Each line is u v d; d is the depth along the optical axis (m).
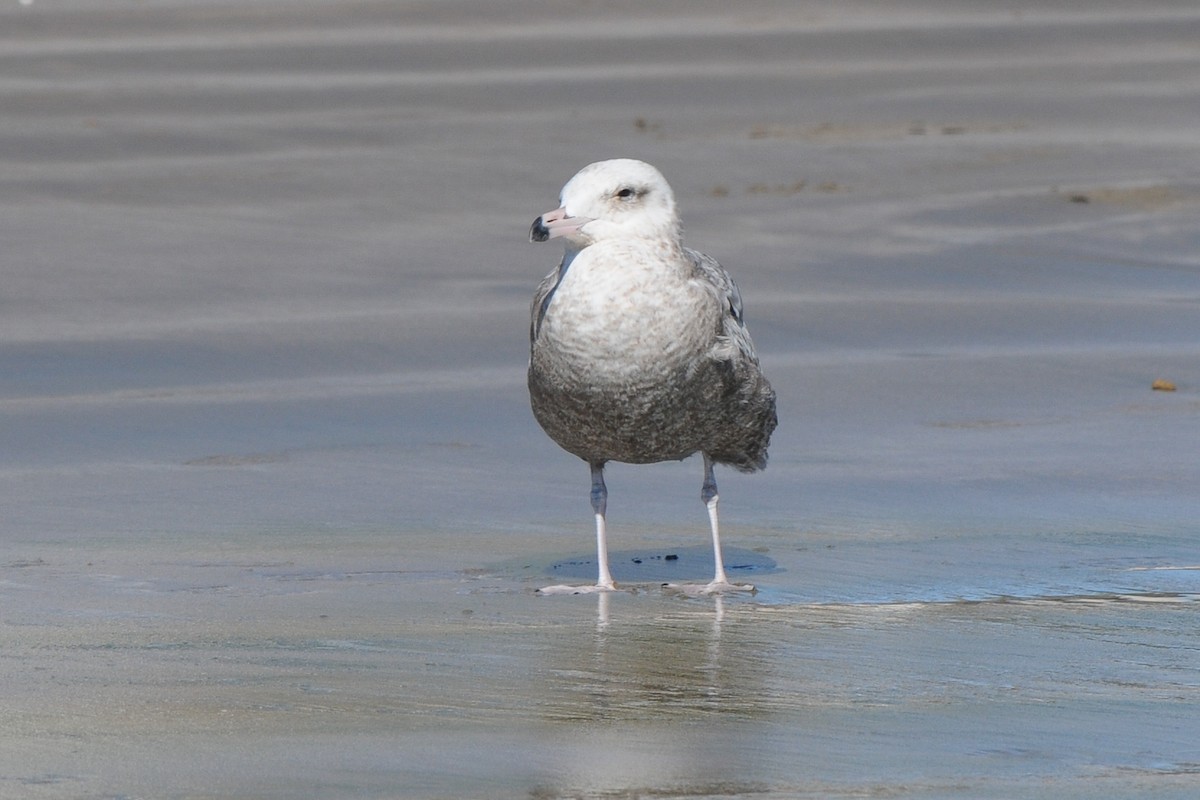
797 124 40.56
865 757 7.50
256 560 11.51
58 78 45.28
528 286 23.23
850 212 29.19
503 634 9.66
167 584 10.81
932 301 22.17
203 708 8.13
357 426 15.94
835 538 12.23
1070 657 9.19
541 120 40.41
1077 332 20.56
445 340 19.83
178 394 17.16
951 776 7.27
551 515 12.99
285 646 9.33
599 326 10.29
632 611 10.25
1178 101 43.25
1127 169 33.31
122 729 7.78
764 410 11.04
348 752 7.50
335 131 37.78
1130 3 61.41
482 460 14.71
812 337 20.14
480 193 30.92
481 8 60.91
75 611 10.09
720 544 11.18
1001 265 25.02
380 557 11.66
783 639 9.57
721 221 28.34
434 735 7.76
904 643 9.48
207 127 37.84
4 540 12.00
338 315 21.06
